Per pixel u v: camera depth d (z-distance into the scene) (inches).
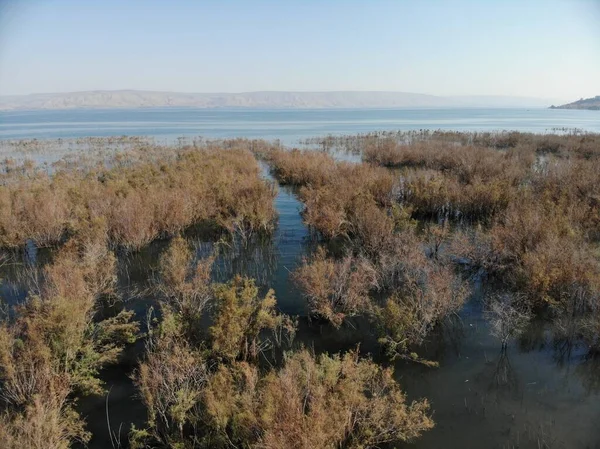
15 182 1074.7
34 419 288.0
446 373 417.1
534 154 1469.0
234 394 328.2
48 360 364.2
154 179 1005.8
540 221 615.8
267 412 280.2
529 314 490.3
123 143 2299.5
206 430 319.6
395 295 515.2
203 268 534.3
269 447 259.9
